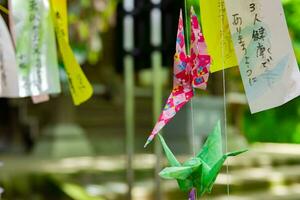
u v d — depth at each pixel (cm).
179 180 127
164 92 724
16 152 1094
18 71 162
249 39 138
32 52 165
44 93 166
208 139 130
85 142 1059
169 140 764
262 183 659
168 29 354
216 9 144
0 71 159
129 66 411
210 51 144
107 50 1175
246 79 138
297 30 265
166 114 131
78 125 1169
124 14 393
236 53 139
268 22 135
